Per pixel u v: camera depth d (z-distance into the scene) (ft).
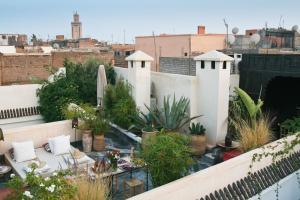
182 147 20.08
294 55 32.81
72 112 30.45
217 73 30.89
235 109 32.30
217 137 31.55
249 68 37.24
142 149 21.50
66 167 23.88
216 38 76.07
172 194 16.93
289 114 40.06
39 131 28.40
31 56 57.26
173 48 77.97
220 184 19.84
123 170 22.67
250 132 25.86
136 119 33.73
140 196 15.71
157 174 19.42
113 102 36.09
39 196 14.83
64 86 40.88
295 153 26.22
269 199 22.57
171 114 32.42
